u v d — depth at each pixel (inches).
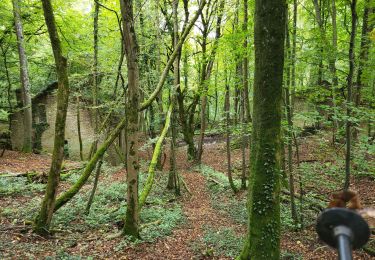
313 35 334.3
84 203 409.4
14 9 669.3
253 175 219.3
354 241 45.7
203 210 442.9
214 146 1017.5
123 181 555.8
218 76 633.0
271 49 202.2
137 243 302.2
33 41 896.3
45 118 824.3
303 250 298.5
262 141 213.0
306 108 493.4
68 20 714.2
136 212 313.6
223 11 608.4
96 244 295.7
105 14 627.2
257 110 214.7
